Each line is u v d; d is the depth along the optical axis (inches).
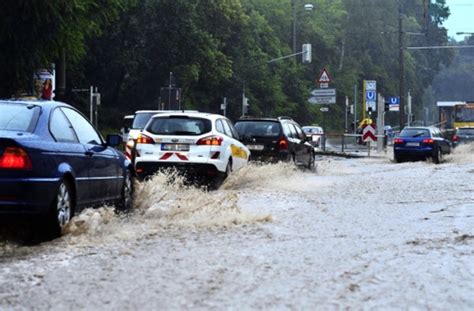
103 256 543.2
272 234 647.8
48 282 458.9
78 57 1660.9
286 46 6338.6
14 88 1422.2
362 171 1659.7
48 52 1398.9
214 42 4217.5
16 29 1334.9
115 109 4030.5
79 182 675.4
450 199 981.2
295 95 6107.3
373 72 7618.1
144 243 599.2
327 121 6796.3
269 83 5364.2
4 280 465.7
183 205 794.8
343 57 7283.5
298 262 517.7
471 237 637.9
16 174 588.4
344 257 539.2
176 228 681.0
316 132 3676.2
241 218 732.7
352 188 1158.3
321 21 7062.0
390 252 562.3
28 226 634.8
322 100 2699.3
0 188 585.0
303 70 6437.0
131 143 1381.6
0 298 419.5
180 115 1133.1
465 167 1753.2
